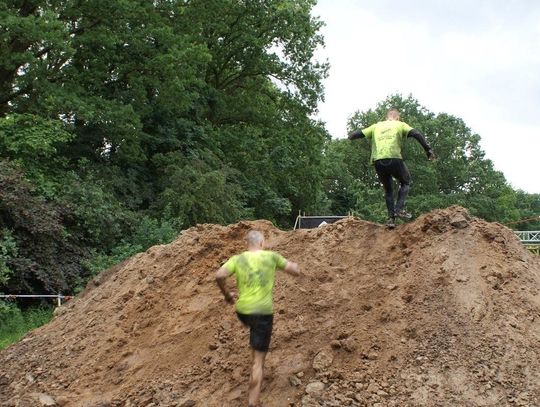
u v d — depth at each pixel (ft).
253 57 95.45
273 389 20.57
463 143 184.44
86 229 54.60
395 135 26.86
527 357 20.36
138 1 67.36
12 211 47.03
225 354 22.77
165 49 70.59
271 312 19.43
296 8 98.17
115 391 23.02
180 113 79.10
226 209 69.87
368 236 27.45
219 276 19.33
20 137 55.11
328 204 146.82
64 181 57.06
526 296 23.03
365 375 20.31
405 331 21.72
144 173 73.00
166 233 57.72
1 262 43.93
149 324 26.55
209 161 78.13
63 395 23.54
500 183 186.70
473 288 22.88
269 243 29.25
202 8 77.51
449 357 20.38
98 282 36.22
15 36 59.21
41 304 46.78
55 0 62.95
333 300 23.97
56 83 64.80
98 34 64.18
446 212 26.81
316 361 21.12
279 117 102.06
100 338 27.09
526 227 267.59
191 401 20.98
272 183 97.50
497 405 18.74
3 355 29.48
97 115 62.90
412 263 24.77
